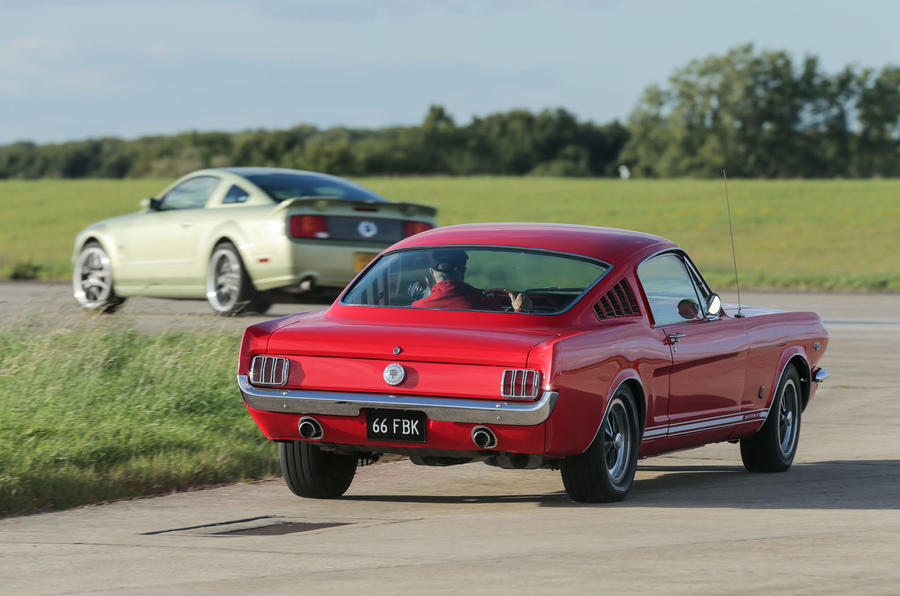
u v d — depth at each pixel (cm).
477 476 1859
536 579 1168
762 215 13150
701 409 1753
